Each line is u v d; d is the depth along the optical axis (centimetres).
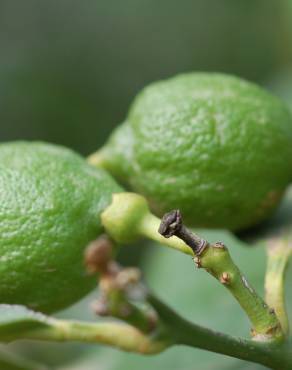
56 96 54
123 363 35
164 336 26
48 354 38
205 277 36
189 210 28
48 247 25
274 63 58
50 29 57
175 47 59
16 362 29
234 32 59
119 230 26
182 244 24
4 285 25
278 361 25
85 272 26
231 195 28
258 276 35
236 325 34
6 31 56
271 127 28
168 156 28
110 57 58
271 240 28
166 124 28
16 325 26
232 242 36
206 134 28
